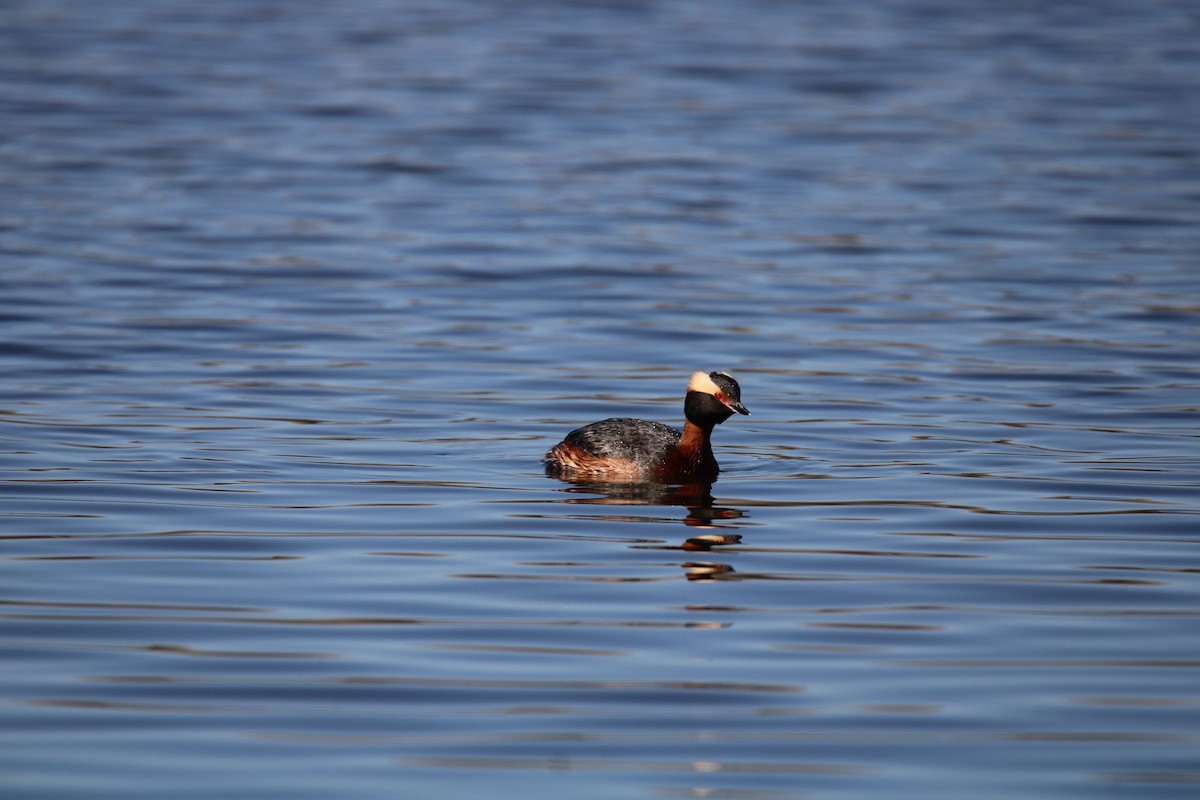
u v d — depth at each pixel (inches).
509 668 465.7
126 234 1237.7
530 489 666.8
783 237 1266.0
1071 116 1777.8
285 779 393.7
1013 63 2113.7
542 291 1093.1
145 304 1034.7
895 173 1513.3
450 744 414.9
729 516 629.6
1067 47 2236.7
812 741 417.4
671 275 1141.7
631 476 678.5
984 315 1026.7
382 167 1526.8
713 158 1579.7
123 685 450.9
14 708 434.6
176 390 832.9
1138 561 570.9
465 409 806.5
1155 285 1106.1
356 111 1793.8
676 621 506.9
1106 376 876.6
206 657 472.1
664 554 578.2
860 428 775.1
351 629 496.7
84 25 2370.8
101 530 597.6
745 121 1759.4
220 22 2440.9
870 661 473.7
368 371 882.8
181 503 634.8
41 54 2111.2
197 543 583.5
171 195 1386.6
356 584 540.7
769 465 711.1
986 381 867.4
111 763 401.4
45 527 599.8
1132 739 418.9
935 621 509.0
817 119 1771.7
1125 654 479.5
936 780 395.5
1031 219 1323.8
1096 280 1122.7
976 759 406.9
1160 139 1658.5
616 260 1186.0
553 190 1439.5
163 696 443.8
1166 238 1256.8
